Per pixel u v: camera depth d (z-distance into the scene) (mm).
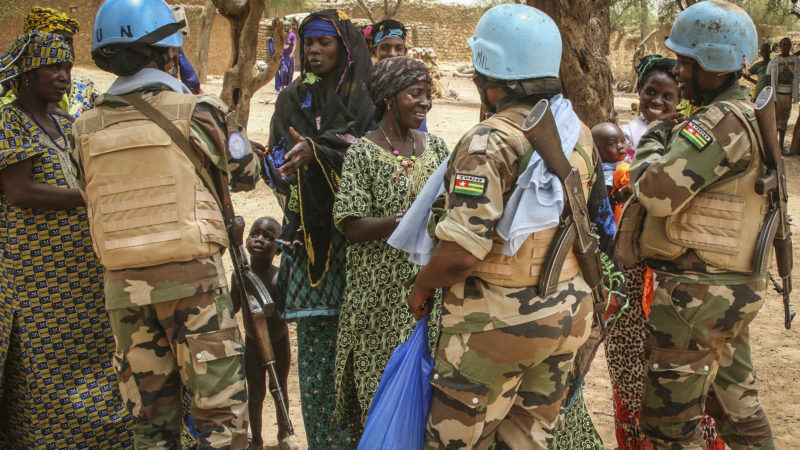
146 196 2480
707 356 2746
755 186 2629
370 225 2848
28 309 2994
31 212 2961
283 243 3217
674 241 2701
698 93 2779
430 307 2447
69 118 3168
